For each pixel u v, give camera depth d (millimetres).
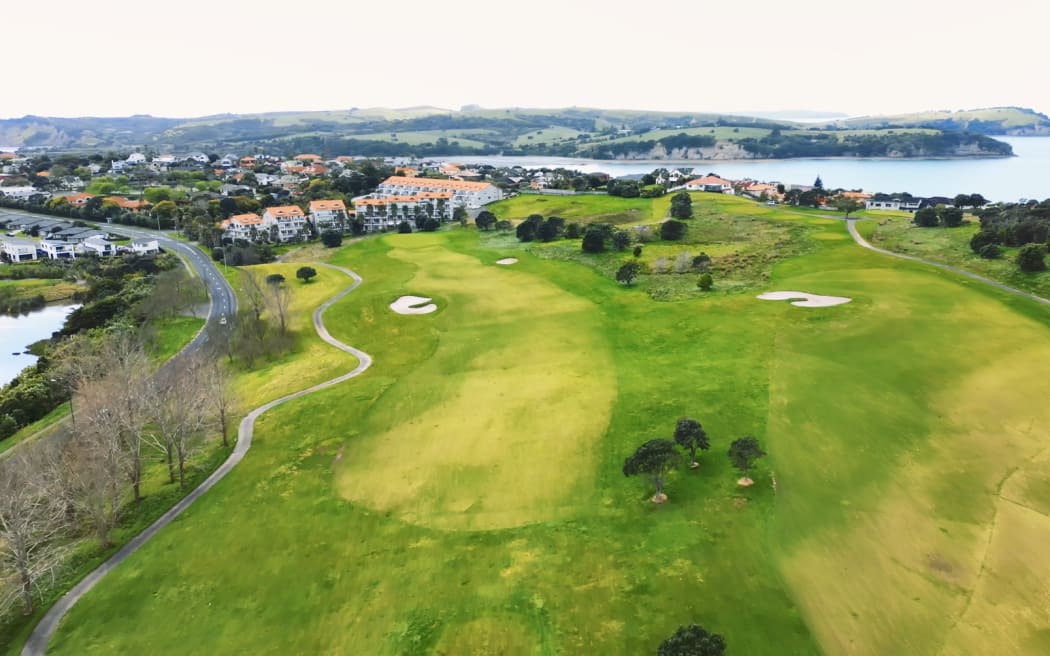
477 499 46875
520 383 66188
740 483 45125
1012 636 31281
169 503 50125
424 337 84438
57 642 36719
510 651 32938
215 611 37938
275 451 57000
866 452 47781
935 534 38875
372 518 45812
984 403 53344
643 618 34188
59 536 46562
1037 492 42094
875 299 81062
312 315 99125
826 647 31375
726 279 97625
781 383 59875
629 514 43281
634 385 62625
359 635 35000
